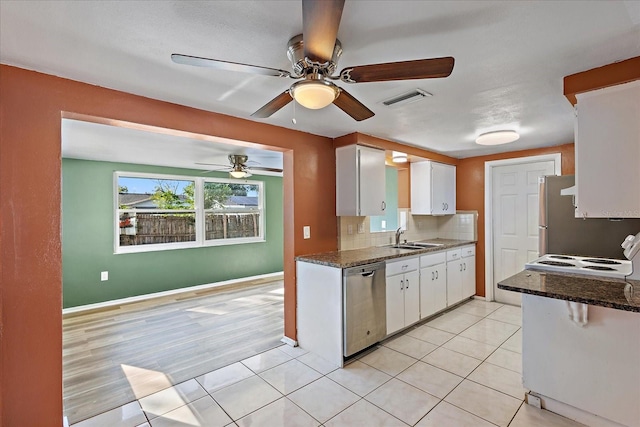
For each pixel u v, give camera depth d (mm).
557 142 3605
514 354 2754
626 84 1686
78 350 2943
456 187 4676
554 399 1943
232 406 2066
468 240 4535
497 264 4375
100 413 2006
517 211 4180
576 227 2945
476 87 2021
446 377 2381
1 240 1631
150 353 2869
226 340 3148
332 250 3348
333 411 1997
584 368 1838
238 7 1242
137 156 4148
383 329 2953
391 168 4363
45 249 1745
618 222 2771
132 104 2080
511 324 3492
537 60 1673
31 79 1729
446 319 3670
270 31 1414
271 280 5914
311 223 3162
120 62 1672
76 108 1870
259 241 6074
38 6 1208
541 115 2604
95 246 4328
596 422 1813
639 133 1658
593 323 1809
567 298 1652
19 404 1663
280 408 2035
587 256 2891
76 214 4199
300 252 3066
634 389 1693
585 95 1815
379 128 2998
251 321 3701
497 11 1266
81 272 4227
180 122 2291
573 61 1687
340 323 2602
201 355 2818
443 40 1477
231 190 5793
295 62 1476
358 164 3166
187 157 4262
